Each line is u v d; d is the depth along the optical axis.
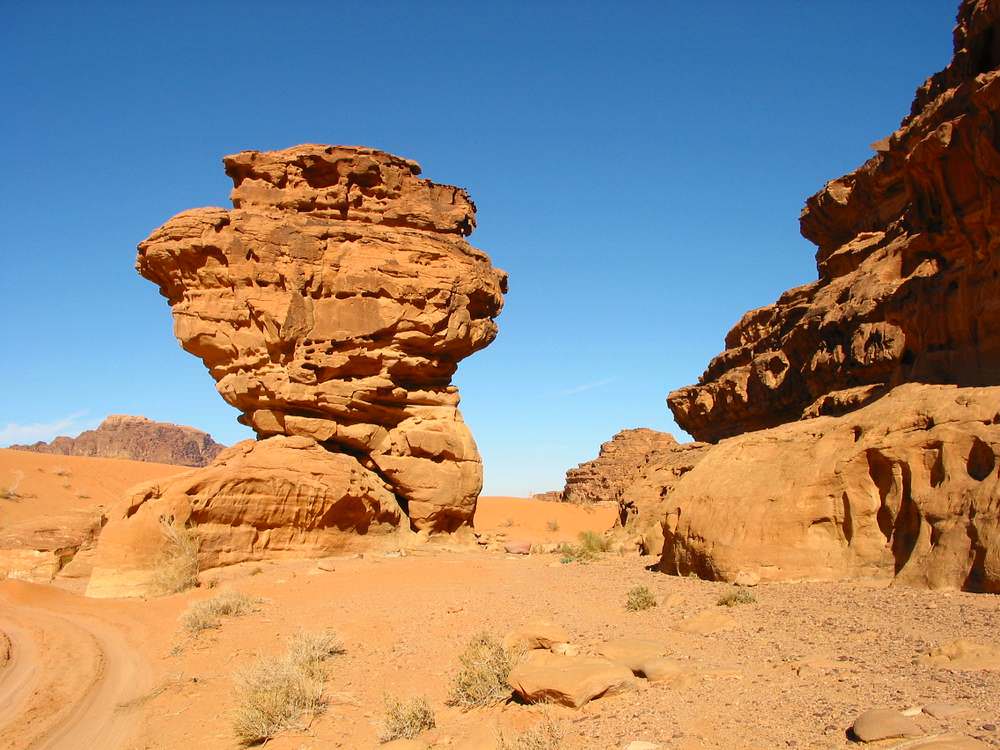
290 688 12.41
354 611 18.80
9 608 22.70
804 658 9.38
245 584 23.08
